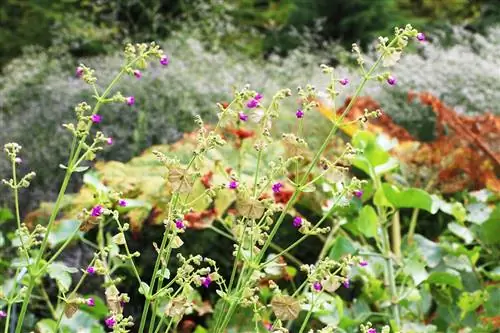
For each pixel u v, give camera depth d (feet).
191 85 19.26
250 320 9.23
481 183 12.96
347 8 29.94
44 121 19.12
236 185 6.37
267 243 6.40
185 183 5.96
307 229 6.43
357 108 14.37
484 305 9.78
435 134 17.69
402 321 9.82
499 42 22.70
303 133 16.02
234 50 25.18
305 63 25.03
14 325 11.08
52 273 6.46
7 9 31.50
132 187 11.94
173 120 18.11
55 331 6.15
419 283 9.61
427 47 21.42
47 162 17.47
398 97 18.67
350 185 6.51
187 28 25.16
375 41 28.12
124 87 19.13
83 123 6.11
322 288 6.25
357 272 10.36
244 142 12.40
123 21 28.76
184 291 6.02
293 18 30.12
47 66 23.49
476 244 11.66
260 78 21.08
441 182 13.12
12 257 14.16
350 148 6.42
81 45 26.73
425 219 14.40
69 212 12.45
